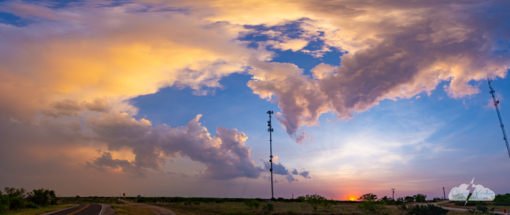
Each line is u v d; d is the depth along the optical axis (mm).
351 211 53312
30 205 56500
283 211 51656
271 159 103500
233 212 54219
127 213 45812
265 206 57062
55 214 39250
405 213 48625
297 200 123500
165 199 138250
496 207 60562
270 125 105562
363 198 50938
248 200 67688
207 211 60938
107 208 55875
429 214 45312
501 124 60938
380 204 48656
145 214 48188
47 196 68062
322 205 56281
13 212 43156
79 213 41656
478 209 51125
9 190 54656
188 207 75000
